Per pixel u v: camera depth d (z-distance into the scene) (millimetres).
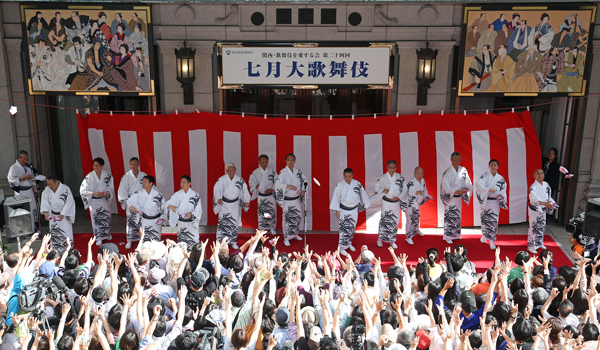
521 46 9992
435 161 10633
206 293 5781
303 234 10664
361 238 10555
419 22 10172
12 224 8023
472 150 10625
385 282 6738
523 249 10047
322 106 11141
